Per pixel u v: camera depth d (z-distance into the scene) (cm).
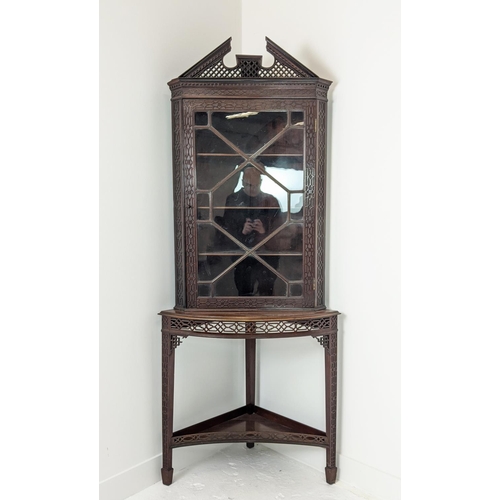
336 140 211
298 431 218
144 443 207
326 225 217
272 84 197
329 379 203
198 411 233
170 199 218
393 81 189
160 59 210
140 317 205
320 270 204
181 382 225
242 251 203
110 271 192
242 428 221
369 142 199
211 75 204
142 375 206
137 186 202
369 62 197
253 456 237
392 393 194
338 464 214
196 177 201
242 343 255
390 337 194
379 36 193
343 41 206
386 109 192
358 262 205
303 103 197
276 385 242
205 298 204
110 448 193
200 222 202
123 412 198
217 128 200
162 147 213
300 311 202
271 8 234
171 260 219
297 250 202
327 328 201
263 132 200
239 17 247
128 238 199
